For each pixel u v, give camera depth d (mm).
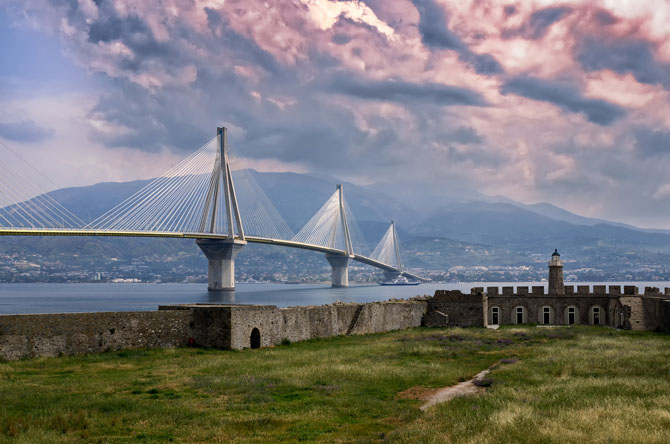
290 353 45812
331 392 31453
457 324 75000
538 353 47281
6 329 37875
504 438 22047
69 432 23734
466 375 36938
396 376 36000
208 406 28281
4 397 28344
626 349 48906
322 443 22703
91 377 34531
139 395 30266
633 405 27156
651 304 70688
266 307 51094
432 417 25719
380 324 66625
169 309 48312
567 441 21703
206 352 45094
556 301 82188
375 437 23469
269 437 23562
